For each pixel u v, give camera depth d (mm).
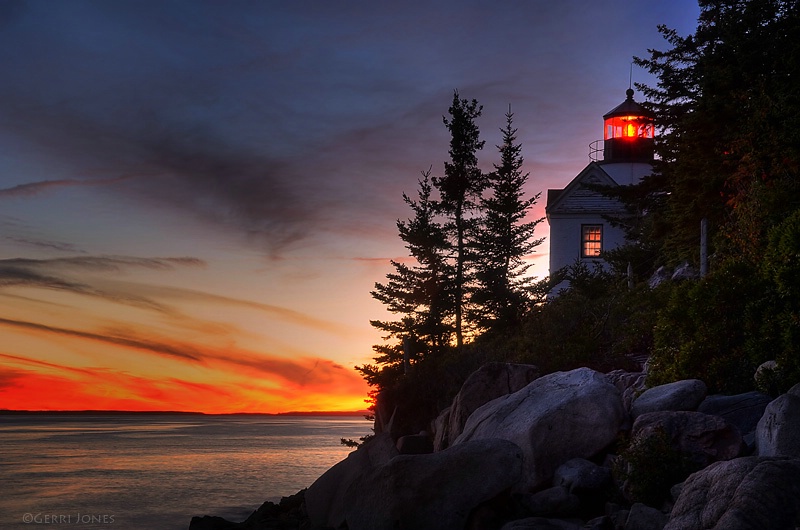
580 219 43875
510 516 11234
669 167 28891
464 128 47031
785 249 14141
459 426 17859
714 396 12891
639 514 9641
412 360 42031
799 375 12211
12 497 36250
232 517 28812
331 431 186250
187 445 97125
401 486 11375
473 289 44844
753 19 23594
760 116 19875
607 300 23281
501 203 45625
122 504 33250
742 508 7434
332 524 12523
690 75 31422
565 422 12711
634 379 16406
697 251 23312
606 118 50500
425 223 45969
